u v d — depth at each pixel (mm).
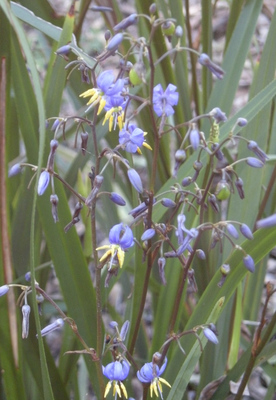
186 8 891
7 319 768
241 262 748
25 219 826
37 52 1920
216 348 886
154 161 663
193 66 914
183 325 940
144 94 897
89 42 2051
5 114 751
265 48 850
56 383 823
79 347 816
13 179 876
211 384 822
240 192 667
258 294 954
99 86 640
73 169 849
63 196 755
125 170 924
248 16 861
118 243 652
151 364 678
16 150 914
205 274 886
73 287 772
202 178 785
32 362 809
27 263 837
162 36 833
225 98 858
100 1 909
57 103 802
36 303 656
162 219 890
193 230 642
